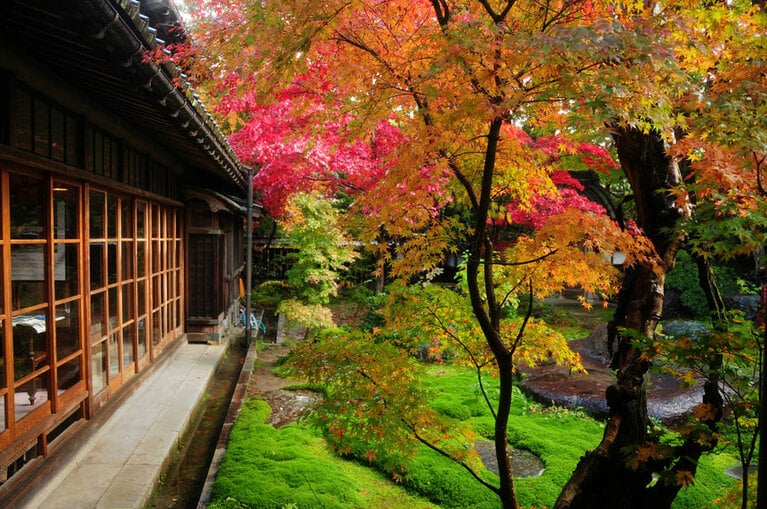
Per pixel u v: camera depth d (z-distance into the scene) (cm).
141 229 639
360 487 433
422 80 221
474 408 643
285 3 275
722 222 265
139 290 639
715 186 279
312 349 322
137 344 623
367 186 812
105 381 514
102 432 489
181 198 862
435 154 272
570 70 214
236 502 387
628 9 286
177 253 861
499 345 270
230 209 927
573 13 266
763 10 293
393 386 299
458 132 261
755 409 253
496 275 372
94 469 422
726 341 252
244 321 1182
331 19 280
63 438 414
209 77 368
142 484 399
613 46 196
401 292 351
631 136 365
